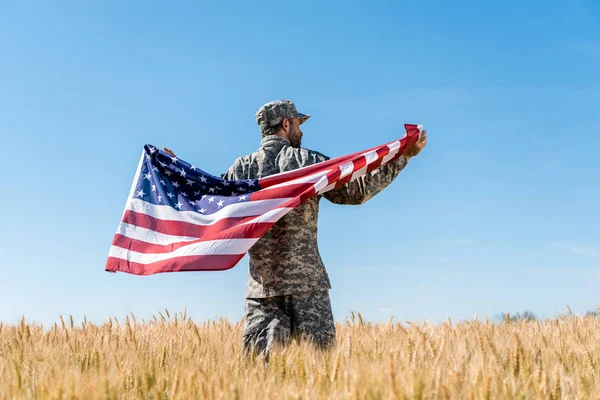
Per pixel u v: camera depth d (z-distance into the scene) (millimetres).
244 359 5039
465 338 5438
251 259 5445
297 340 5188
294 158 5582
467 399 3393
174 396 3807
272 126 5773
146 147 6086
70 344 5617
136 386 4141
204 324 7773
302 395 3521
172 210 5773
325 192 5535
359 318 6824
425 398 3305
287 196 5352
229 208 5504
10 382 3957
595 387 3990
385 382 3555
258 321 5336
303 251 5297
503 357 4555
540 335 6047
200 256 5285
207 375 4066
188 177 5863
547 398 3539
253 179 5648
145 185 5992
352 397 3309
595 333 6379
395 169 5625
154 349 5602
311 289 5266
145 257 5621
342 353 4203
